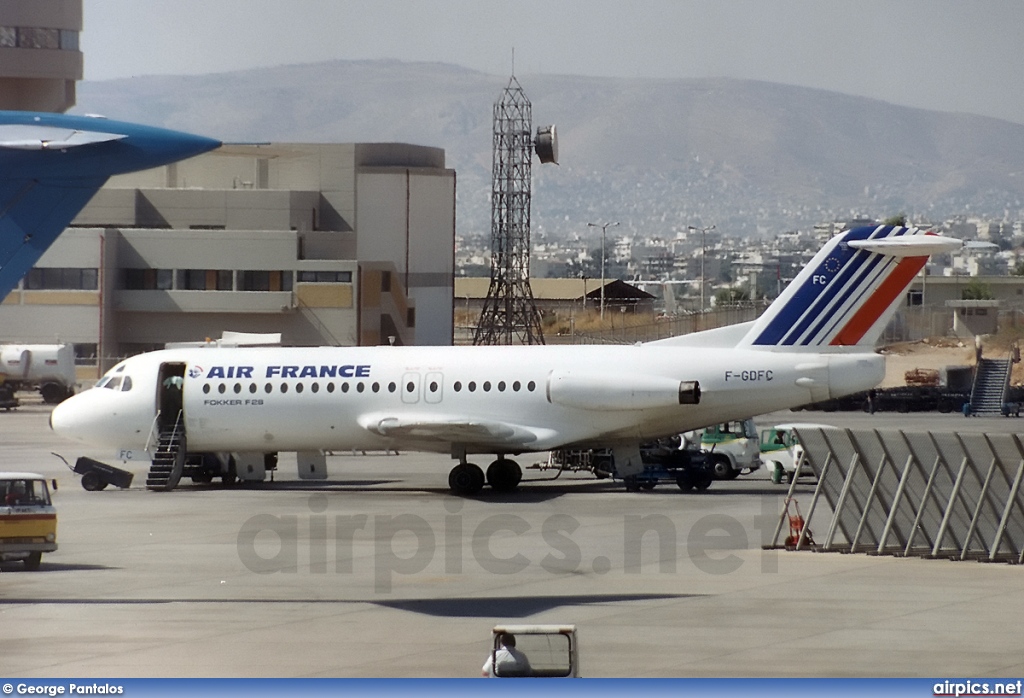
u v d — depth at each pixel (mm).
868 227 139250
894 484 105125
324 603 83375
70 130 85312
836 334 139750
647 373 139625
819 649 70750
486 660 68750
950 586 87500
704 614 79250
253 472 151250
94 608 82125
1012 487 97375
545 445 140625
